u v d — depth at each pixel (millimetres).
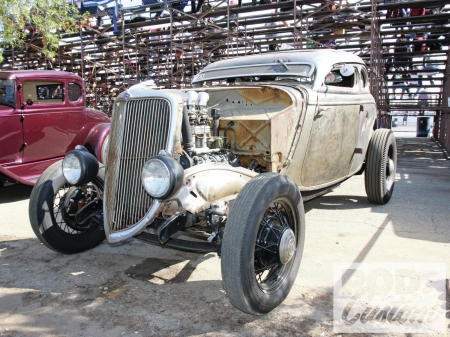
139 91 2957
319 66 4078
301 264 3414
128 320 2629
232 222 2445
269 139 3273
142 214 2832
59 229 3553
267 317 2643
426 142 13812
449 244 3805
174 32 11398
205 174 2875
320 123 3910
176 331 2498
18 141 5910
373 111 5258
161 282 3170
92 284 3145
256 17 11008
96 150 6402
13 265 3521
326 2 9531
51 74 6246
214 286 3096
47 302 2875
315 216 4797
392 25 11555
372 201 5227
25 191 6676
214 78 4648
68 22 10562
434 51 11711
